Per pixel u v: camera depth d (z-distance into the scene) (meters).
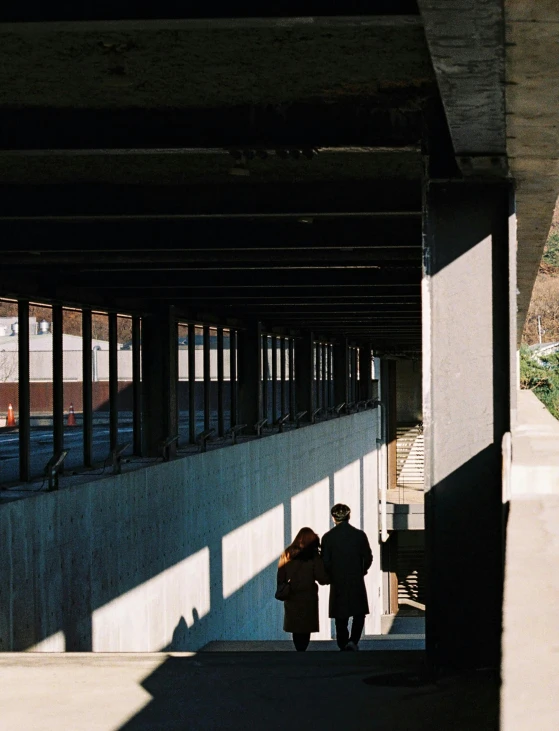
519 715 1.48
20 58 5.21
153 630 14.86
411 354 44.88
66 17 4.03
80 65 5.32
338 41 4.97
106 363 15.75
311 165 7.78
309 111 5.99
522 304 18.69
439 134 5.69
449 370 5.62
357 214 8.43
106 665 5.73
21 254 10.94
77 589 12.02
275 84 5.70
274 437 23.25
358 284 14.10
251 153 6.15
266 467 22.44
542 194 6.95
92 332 14.97
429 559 5.59
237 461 19.91
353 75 5.50
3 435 12.14
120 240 10.19
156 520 15.10
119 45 5.02
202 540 17.48
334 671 5.50
